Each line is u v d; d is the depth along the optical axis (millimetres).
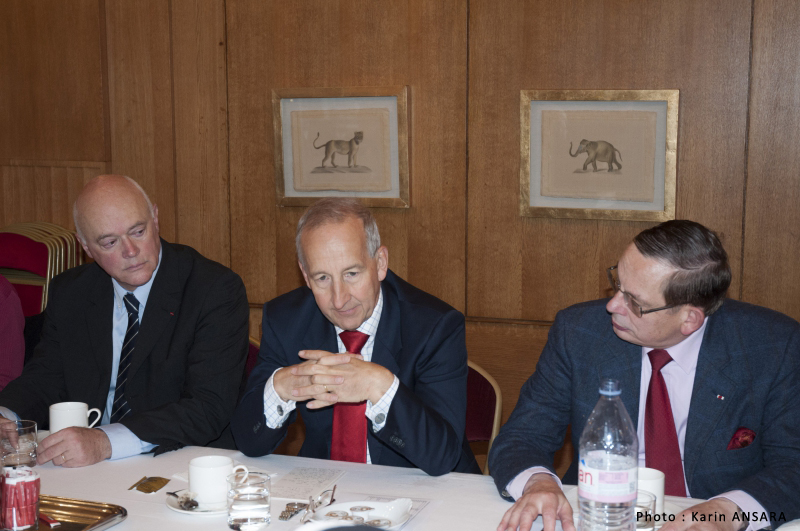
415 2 3828
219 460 1636
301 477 1738
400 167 3918
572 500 1580
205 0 4184
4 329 2566
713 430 1775
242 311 2422
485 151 3807
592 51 3588
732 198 3486
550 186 3711
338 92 3961
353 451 1969
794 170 3383
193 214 4355
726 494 1544
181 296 2398
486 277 3889
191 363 2297
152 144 4379
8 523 1438
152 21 4289
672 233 1688
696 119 3490
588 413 1906
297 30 4047
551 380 1980
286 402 1820
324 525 1135
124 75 4379
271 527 1467
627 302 1723
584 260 3727
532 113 3686
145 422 1957
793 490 1579
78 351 2426
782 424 1733
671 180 3525
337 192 4059
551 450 1945
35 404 2334
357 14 3932
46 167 4594
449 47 3801
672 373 1843
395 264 4031
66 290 2502
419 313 2068
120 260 2291
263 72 4133
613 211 3623
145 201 2377
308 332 2098
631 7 3510
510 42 3701
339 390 1750
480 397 2227
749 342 1808
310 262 1887
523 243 3811
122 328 2488
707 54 3439
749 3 3359
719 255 1678
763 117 3402
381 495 1627
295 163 4105
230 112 4219
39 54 4496
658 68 3512
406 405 1732
